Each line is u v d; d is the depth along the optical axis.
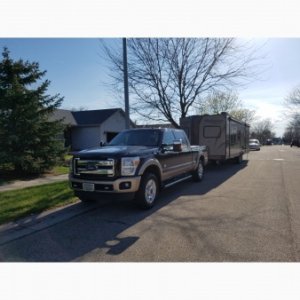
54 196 7.89
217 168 16.12
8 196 7.89
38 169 12.60
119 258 4.15
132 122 19.42
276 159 22.98
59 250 4.48
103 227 5.55
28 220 5.98
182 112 17.47
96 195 6.47
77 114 36.56
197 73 16.86
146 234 5.11
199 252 4.29
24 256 4.29
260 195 8.37
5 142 11.47
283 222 5.72
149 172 7.12
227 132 15.52
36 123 12.27
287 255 4.16
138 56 16.11
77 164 6.68
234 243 4.62
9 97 11.69
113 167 6.29
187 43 16.22
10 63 12.34
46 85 12.80
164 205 7.23
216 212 6.50
